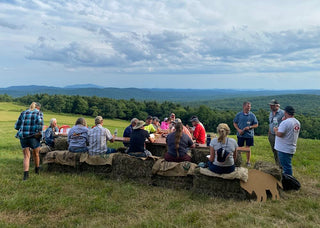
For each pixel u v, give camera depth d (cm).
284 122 501
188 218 358
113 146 972
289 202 425
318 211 388
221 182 454
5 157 792
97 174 565
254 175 459
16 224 333
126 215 373
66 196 436
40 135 546
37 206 392
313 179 564
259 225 337
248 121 668
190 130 845
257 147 1062
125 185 504
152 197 446
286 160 509
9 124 3016
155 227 329
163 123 1073
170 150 522
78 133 582
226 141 442
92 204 406
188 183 494
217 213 379
